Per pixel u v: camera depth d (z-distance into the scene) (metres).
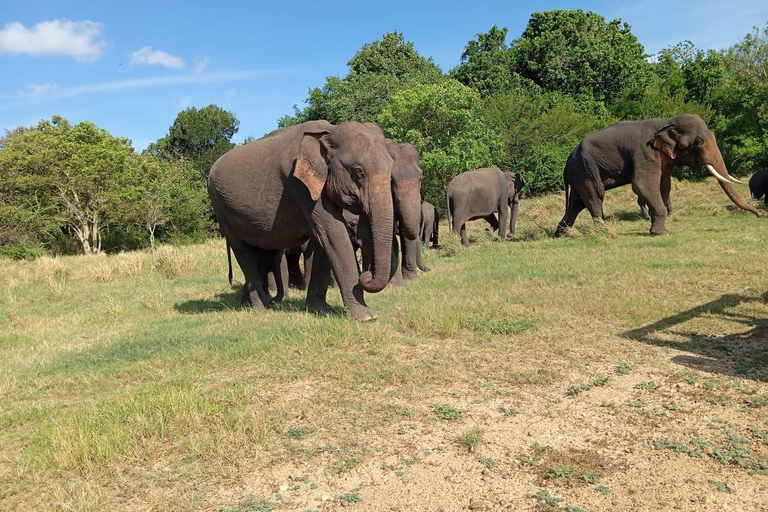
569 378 5.25
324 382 5.25
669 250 11.22
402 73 37.94
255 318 7.83
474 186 16.56
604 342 6.12
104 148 27.69
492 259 12.34
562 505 3.36
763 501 3.30
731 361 5.40
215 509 3.47
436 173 25.16
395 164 8.23
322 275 7.76
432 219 16.52
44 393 5.59
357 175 6.86
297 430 4.34
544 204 23.67
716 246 11.21
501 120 30.53
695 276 8.70
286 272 10.06
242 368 5.69
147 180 29.56
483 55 38.06
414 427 4.39
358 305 7.28
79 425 4.49
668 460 3.79
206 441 4.17
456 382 5.23
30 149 26.73
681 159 13.94
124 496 3.66
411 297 8.55
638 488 3.49
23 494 3.74
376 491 3.60
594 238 13.91
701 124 13.59
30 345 7.74
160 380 5.52
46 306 10.70
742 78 27.66
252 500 3.54
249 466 3.90
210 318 8.23
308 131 7.23
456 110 24.73
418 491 3.58
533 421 4.45
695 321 6.63
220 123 48.25
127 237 31.02
